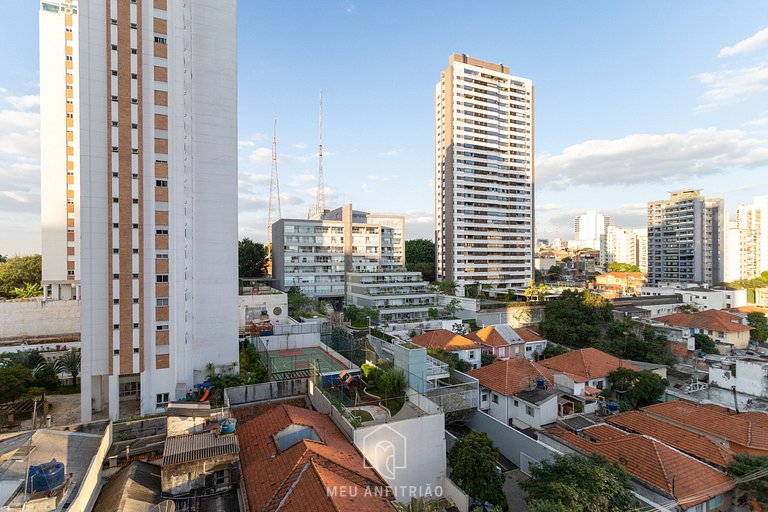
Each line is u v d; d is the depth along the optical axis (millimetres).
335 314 79375
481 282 115812
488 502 25969
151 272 36219
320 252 107562
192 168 42281
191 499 19844
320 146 135625
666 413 35844
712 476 25516
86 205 35000
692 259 138000
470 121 117625
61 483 17203
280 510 17969
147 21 36719
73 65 63812
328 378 36344
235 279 44469
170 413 25016
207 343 42812
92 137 35219
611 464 24359
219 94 44031
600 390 43188
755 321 74562
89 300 34938
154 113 36812
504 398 40562
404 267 121438
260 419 27406
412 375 36500
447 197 116500
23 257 79000
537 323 84250
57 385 41438
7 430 32250
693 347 63281
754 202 143125
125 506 17594
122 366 35375
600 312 73000
